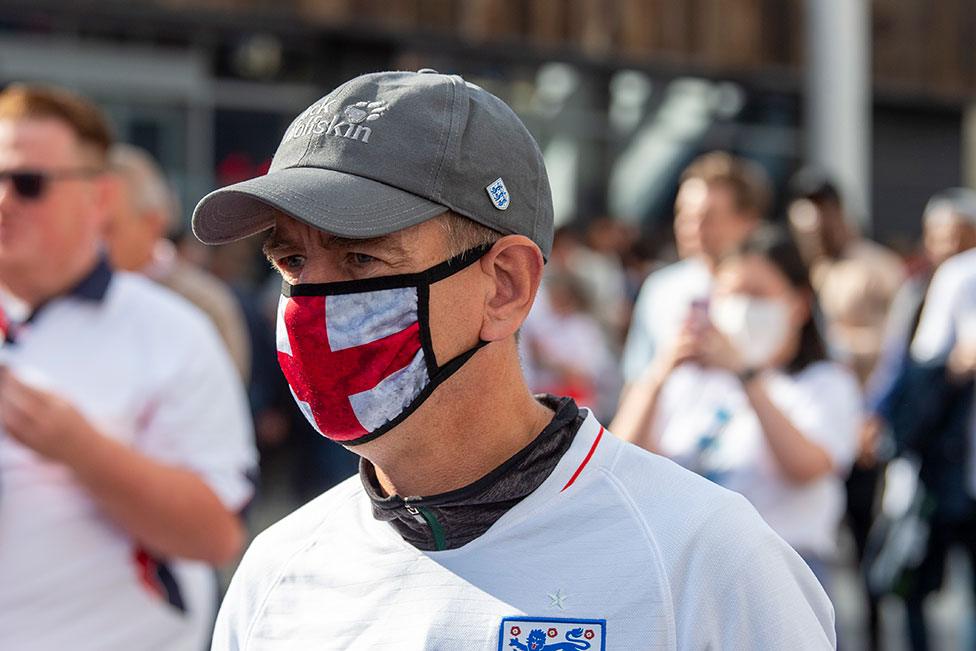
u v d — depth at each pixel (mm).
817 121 11070
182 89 9828
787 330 3840
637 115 11656
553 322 7242
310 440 7328
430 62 10727
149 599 2959
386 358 1649
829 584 3934
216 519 2961
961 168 13461
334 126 1657
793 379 3920
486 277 1675
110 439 2779
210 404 3053
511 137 1689
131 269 4277
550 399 1801
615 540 1607
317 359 1669
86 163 3014
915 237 13289
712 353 3748
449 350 1665
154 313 3057
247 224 1805
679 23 11727
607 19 11391
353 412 1677
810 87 11188
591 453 1683
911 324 5602
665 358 3838
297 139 1693
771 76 12102
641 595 1569
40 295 2996
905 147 13250
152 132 9781
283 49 10172
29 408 2688
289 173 1634
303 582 1789
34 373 2953
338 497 1876
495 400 1691
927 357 5453
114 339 3006
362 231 1568
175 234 6723
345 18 10250
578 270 7809
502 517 1652
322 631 1718
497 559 1632
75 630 2857
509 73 11094
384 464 1743
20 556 2824
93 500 2881
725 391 3873
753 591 1573
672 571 1576
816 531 3807
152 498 2820
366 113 1651
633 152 11633
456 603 1623
